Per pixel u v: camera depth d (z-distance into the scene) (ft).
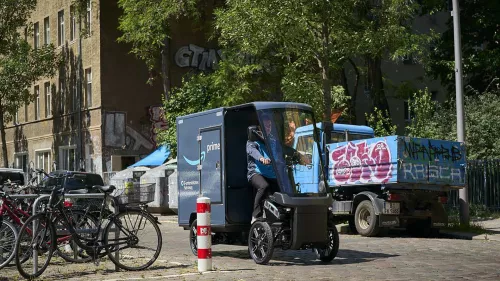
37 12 161.99
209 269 37.99
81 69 142.92
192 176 48.14
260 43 81.56
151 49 122.72
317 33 80.23
